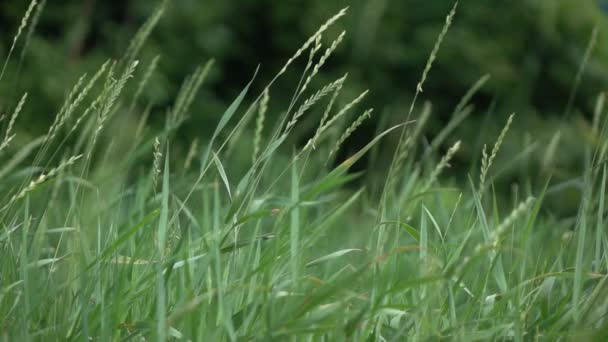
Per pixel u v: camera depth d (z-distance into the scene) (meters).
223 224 2.44
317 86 17.89
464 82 18.55
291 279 2.34
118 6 16.81
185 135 15.79
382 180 13.82
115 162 3.78
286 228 2.48
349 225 4.42
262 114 2.57
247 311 2.33
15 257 2.71
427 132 17.72
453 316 2.37
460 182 15.86
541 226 4.08
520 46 18.88
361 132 17.52
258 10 18.16
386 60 18.45
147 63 15.24
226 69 18.02
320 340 2.30
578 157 15.28
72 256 2.57
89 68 14.14
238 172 5.41
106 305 2.38
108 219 3.34
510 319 2.51
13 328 2.36
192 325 2.20
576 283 2.45
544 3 18.44
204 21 17.27
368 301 2.21
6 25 14.62
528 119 17.33
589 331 2.34
